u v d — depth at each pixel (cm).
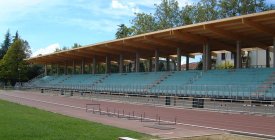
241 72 4128
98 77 6800
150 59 7188
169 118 2402
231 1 6562
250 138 1464
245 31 4038
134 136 1416
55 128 1557
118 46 5744
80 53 6994
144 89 4769
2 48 12094
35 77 10044
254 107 2981
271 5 6488
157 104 3819
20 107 2936
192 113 2836
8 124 1619
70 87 6700
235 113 2855
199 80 4412
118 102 4231
